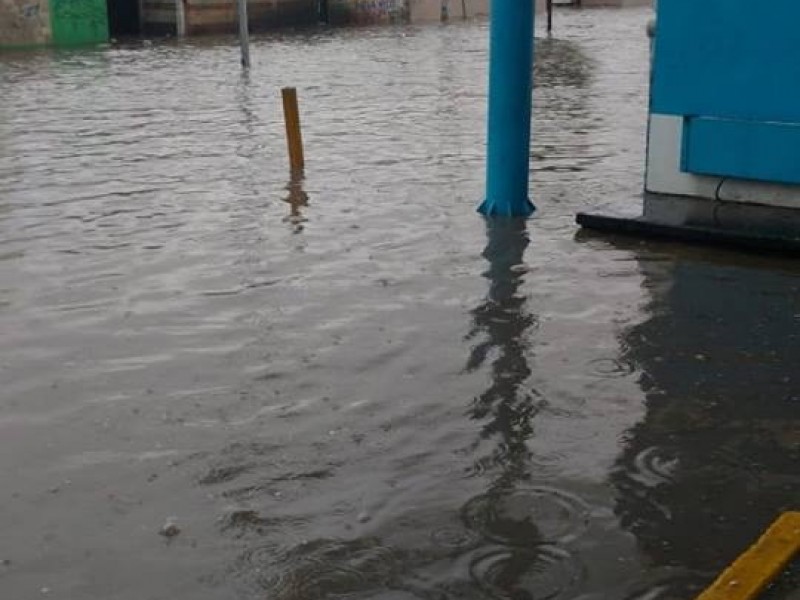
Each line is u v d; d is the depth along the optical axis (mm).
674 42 8922
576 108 16828
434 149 13070
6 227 9148
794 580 3609
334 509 4172
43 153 13234
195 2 37188
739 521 4047
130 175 11625
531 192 10367
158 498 4297
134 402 5254
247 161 12383
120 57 28297
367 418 5012
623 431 4840
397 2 45094
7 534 4043
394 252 8047
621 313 6523
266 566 3787
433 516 4098
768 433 4816
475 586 3629
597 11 55344
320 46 32156
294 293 7016
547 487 4316
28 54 29531
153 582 3707
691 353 5824
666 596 3557
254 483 4398
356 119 15945
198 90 20250
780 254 7742
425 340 6066
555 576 3682
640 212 8664
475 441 4750
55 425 5004
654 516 4086
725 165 8859
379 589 3627
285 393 5332
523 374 5535
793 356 5766
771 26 8406
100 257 8039
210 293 7051
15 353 5969
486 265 7656
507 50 8969
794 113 8445
